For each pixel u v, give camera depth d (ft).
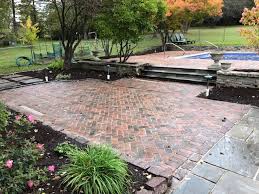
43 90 25.91
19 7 61.21
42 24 56.44
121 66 31.99
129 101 21.48
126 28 31.55
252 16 22.50
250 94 21.43
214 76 25.61
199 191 9.97
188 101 20.99
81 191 8.80
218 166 11.52
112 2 30.50
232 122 16.38
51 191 8.98
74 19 33.76
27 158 10.05
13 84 28.55
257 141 13.82
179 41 62.59
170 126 15.94
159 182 9.79
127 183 9.60
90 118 17.69
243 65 31.96
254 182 10.39
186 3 59.52
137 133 15.05
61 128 15.05
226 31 89.81
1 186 8.61
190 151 12.84
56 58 42.39
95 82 29.25
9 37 57.11
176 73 29.09
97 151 10.20
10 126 14.11
